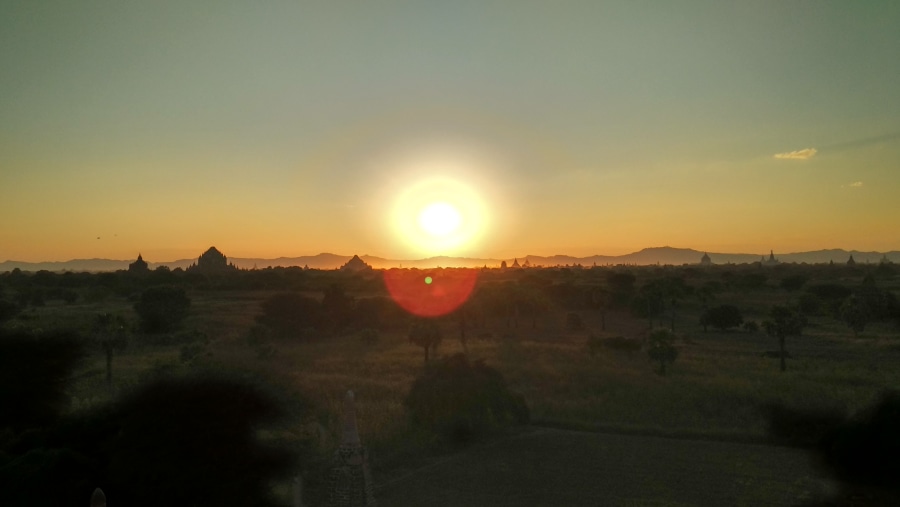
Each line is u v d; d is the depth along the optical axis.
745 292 109.38
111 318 41.47
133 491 14.49
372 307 74.19
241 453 15.45
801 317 61.31
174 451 14.81
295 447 18.67
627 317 84.19
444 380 26.00
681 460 21.69
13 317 46.75
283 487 17.17
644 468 20.91
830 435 19.41
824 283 107.38
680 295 81.75
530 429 26.45
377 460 21.48
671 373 38.03
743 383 33.25
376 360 45.00
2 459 15.24
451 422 24.66
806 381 34.50
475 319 75.44
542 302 84.62
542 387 34.06
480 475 20.42
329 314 69.50
